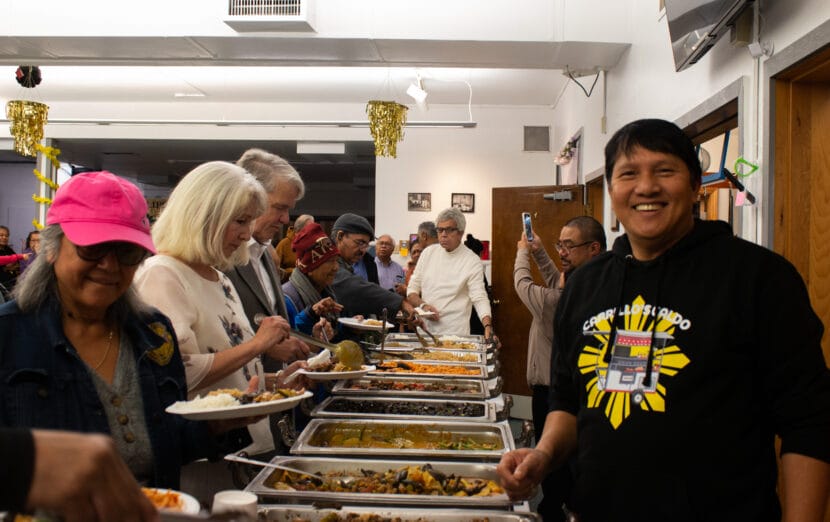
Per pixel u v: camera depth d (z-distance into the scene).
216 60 5.45
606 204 5.78
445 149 8.82
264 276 2.43
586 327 1.39
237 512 0.65
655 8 4.12
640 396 1.25
